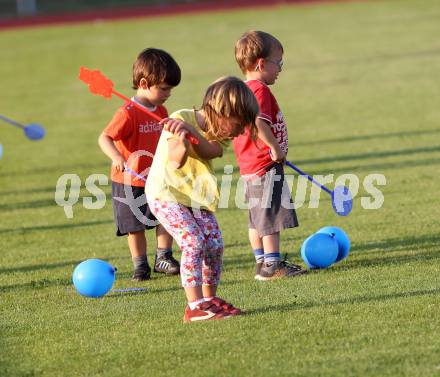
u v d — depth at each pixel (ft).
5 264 72.90
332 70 204.54
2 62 268.21
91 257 73.82
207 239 51.80
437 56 211.00
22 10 437.99
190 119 50.34
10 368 46.09
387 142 121.29
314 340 46.88
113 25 350.84
